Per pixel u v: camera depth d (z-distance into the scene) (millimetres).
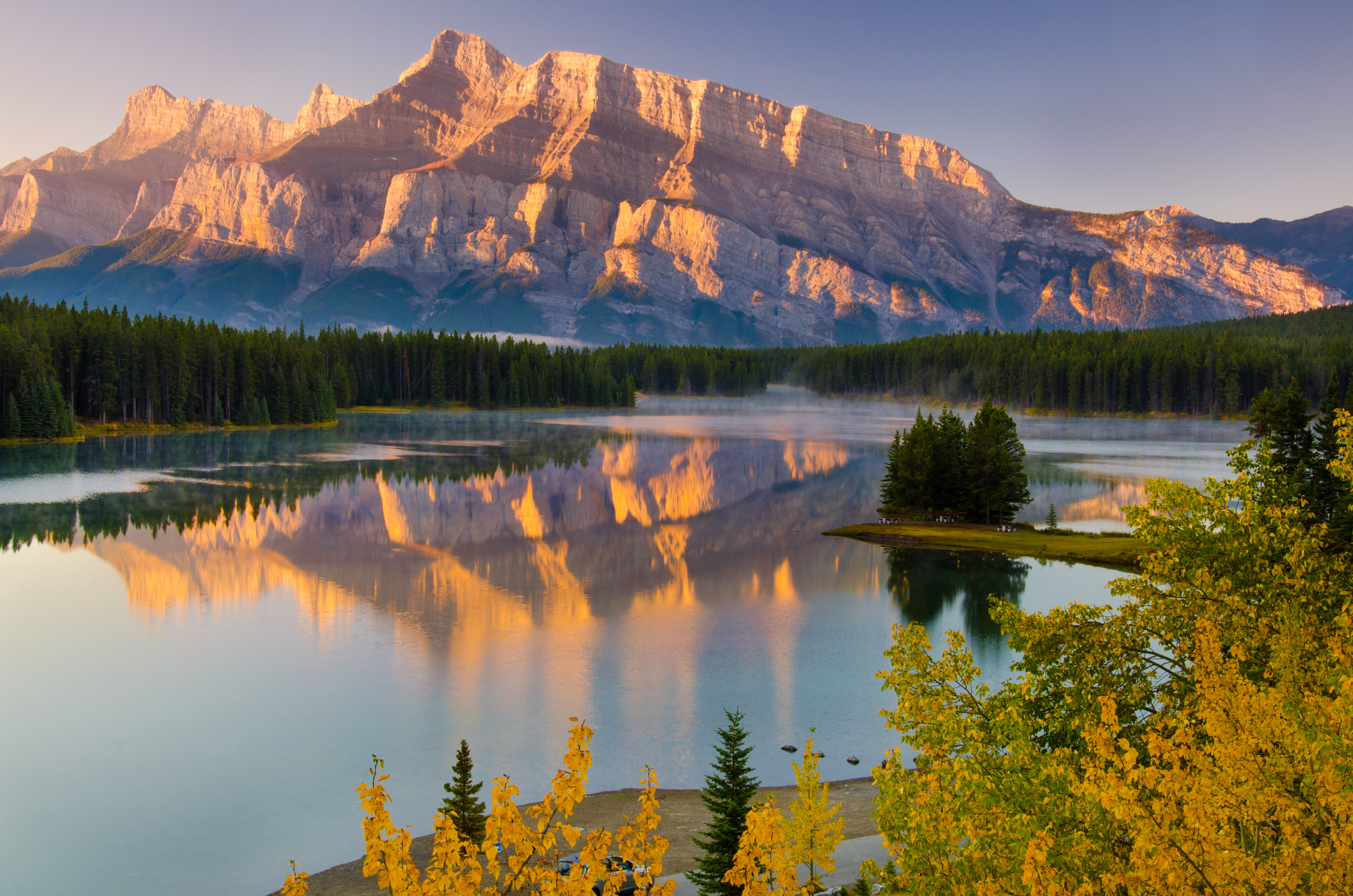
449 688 50344
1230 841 10461
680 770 39625
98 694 49344
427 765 40375
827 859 18609
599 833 9930
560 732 44000
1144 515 21734
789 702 48125
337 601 69125
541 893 9602
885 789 15445
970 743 15359
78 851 33188
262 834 34438
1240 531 20797
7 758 41438
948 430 110188
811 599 70812
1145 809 10781
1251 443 23109
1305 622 17781
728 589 74000
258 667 53750
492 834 9812
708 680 51656
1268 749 11602
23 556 82688
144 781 39031
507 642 59094
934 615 66375
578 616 65562
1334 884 9922
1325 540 21172
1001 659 55469
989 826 13141
